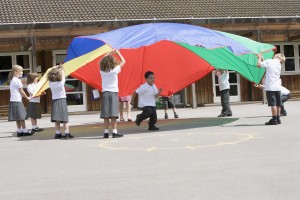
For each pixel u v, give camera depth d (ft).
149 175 18.74
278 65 35.01
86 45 42.11
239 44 36.17
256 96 78.13
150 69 44.70
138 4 70.74
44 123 51.06
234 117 44.57
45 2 68.33
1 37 59.82
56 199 15.70
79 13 66.13
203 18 65.46
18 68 36.55
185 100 73.72
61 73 32.76
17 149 28.35
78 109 71.67
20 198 16.02
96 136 33.73
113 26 63.67
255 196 15.11
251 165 19.88
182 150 24.68
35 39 61.36
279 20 68.18
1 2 67.10
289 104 62.69
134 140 29.94
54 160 23.47
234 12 71.20
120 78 44.62
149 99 36.22
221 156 22.33
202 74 45.52
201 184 16.88
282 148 23.94
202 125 37.93
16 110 36.22
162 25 38.19
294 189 15.79
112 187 17.01
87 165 21.58
